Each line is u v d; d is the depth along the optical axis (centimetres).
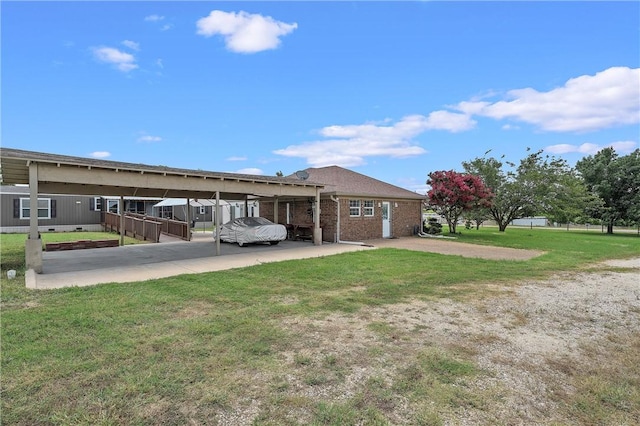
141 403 267
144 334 409
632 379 324
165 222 2122
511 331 447
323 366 337
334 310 523
